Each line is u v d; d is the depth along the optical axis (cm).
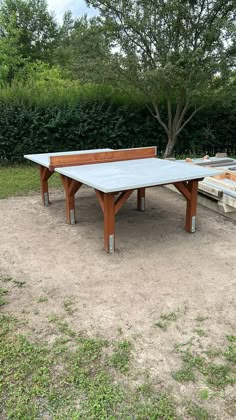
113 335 207
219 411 154
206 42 711
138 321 221
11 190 579
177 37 747
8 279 280
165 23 735
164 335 207
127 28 727
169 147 861
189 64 697
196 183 368
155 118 870
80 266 303
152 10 721
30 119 767
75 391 166
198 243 354
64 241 362
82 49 743
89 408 156
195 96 788
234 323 219
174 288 262
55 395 163
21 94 770
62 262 312
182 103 822
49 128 784
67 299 249
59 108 788
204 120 899
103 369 180
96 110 812
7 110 747
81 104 798
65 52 1489
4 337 206
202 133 898
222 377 174
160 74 685
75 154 427
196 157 875
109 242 326
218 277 280
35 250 339
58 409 155
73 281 276
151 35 736
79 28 761
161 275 284
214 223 419
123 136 852
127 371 178
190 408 155
